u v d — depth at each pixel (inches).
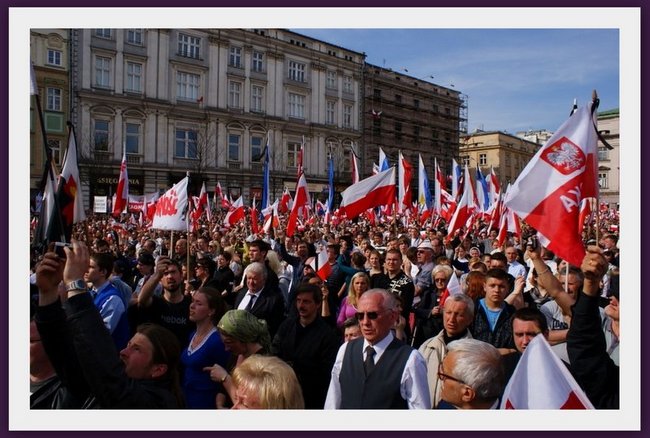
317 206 1205.1
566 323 202.8
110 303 200.7
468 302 176.6
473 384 119.5
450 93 2647.6
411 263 370.6
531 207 195.0
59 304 115.4
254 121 1879.9
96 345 111.4
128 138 1592.0
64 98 1459.2
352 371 147.1
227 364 178.1
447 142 2620.6
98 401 117.5
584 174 194.9
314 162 2052.2
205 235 585.0
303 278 330.3
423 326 233.3
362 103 2206.0
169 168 1667.1
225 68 1806.1
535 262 163.9
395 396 138.6
